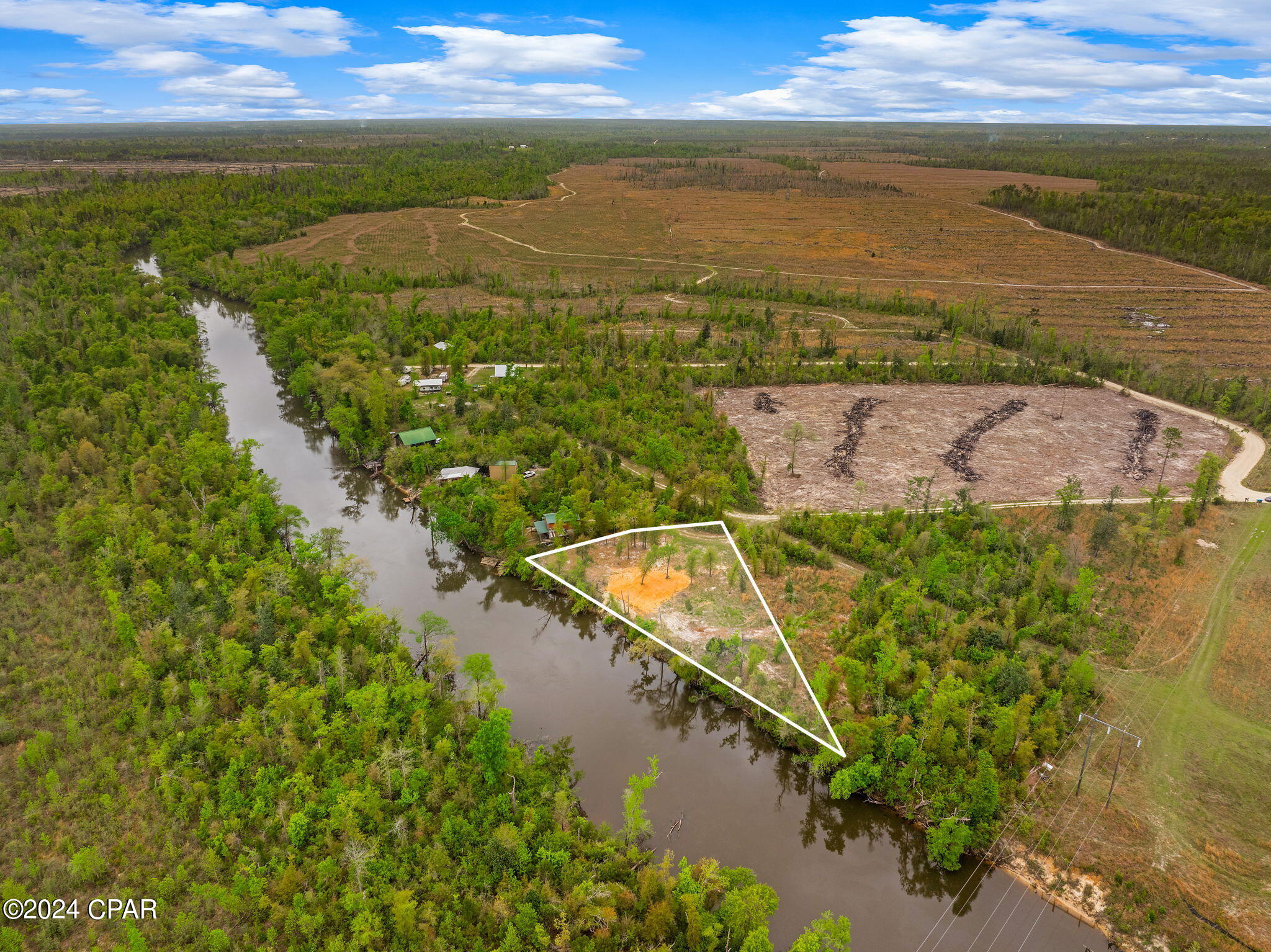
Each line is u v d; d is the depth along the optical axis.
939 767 71.25
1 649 80.56
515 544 104.62
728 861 67.00
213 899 58.59
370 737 70.12
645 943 56.50
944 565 94.75
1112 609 94.56
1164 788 70.00
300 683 77.06
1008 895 63.44
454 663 82.00
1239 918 59.31
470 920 57.22
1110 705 79.38
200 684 74.50
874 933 60.88
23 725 73.00
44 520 106.44
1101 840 65.88
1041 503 122.00
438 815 65.50
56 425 126.56
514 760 69.25
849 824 71.19
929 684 77.44
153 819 64.81
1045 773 71.81
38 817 64.31
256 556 99.25
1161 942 58.69
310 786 66.12
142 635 81.06
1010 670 77.94
